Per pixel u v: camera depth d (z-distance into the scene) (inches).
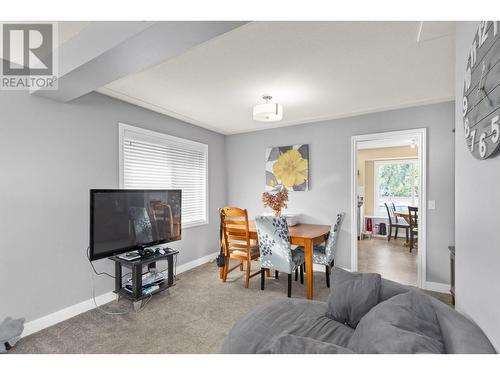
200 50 79.9
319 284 131.0
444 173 121.2
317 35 72.1
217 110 137.9
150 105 128.4
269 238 116.6
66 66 72.6
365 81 102.5
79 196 101.9
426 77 98.9
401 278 138.6
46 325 90.6
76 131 101.4
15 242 84.5
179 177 153.7
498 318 34.1
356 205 144.9
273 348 39.5
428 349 35.5
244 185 183.6
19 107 85.4
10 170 83.7
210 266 161.9
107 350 76.9
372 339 39.9
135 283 102.5
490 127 33.7
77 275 100.7
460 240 49.3
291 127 165.0
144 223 116.0
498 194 34.0
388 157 259.9
